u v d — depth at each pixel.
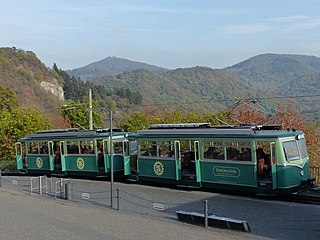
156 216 18.86
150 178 27.41
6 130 47.28
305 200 20.80
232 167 23.00
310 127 33.94
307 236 14.59
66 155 33.50
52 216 19.80
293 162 21.45
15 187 30.23
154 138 27.03
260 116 34.72
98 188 27.72
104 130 31.91
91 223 17.98
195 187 24.94
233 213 18.69
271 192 21.38
